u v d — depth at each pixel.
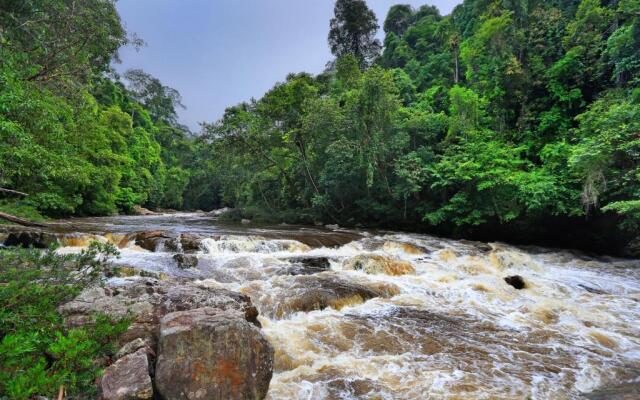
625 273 11.96
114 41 14.66
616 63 17.25
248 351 3.53
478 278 9.83
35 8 12.16
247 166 29.12
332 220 23.98
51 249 3.96
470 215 17.69
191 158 59.38
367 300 7.64
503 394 4.23
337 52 45.69
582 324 6.81
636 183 12.65
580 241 16.91
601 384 4.59
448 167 18.52
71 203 21.50
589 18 20.25
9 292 3.05
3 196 17.09
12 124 8.12
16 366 2.52
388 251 13.55
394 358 5.12
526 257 13.58
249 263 9.88
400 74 31.62
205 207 55.16
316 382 4.40
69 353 2.63
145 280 6.65
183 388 3.23
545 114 19.52
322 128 21.44
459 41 32.88
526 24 24.97
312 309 6.91
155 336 3.90
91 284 4.76
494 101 22.41
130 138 36.66
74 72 13.49
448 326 6.45
